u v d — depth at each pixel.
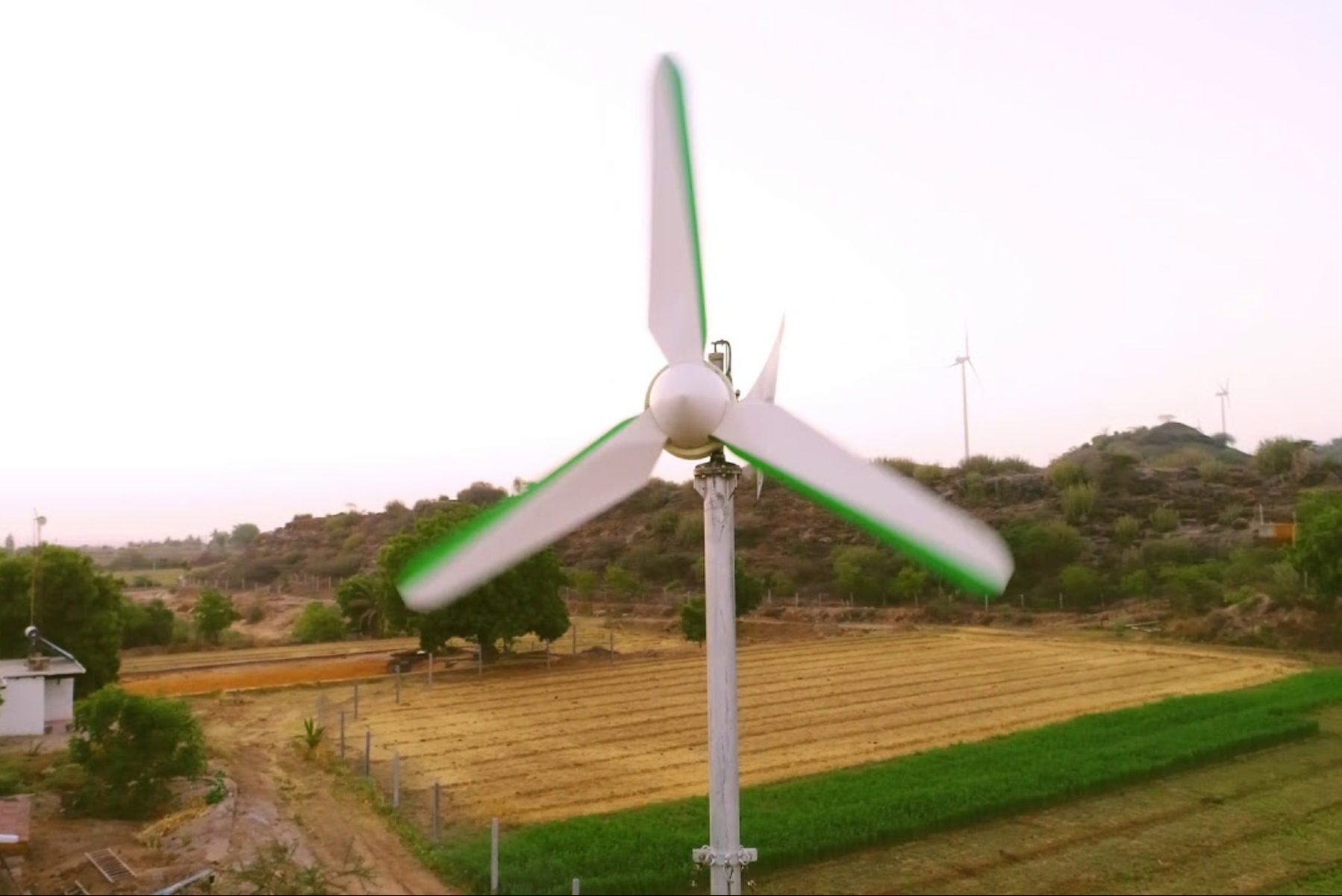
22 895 16.72
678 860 18.19
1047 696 37.53
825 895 17.25
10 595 33.56
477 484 125.31
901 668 44.91
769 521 91.69
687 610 53.62
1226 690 37.91
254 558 118.94
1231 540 72.38
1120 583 67.50
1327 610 49.94
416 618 43.38
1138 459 95.25
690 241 10.64
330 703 37.03
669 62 10.54
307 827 21.38
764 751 28.77
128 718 21.86
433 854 19.08
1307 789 23.48
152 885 16.95
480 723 32.97
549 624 45.34
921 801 21.34
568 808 22.92
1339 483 82.88
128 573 129.12
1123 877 17.95
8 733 28.89
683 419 9.98
